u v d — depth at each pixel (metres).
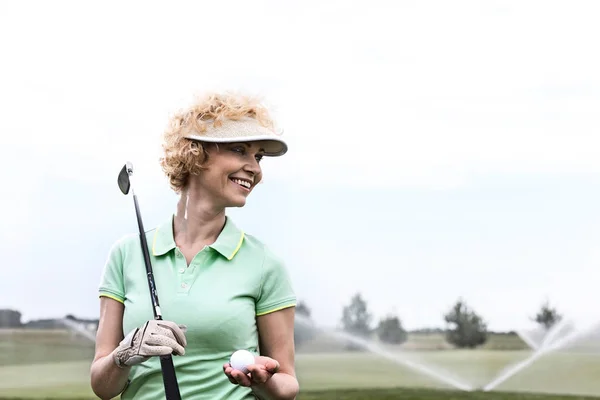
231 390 2.77
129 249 2.92
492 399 15.23
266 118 2.92
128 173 2.99
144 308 2.80
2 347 19.00
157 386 2.78
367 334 24.28
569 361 18.97
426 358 20.98
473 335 23.41
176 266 2.84
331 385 16.66
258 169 2.91
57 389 14.62
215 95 2.90
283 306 2.88
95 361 2.82
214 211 2.88
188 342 2.76
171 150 2.88
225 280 2.82
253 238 2.96
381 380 17.89
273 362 2.64
